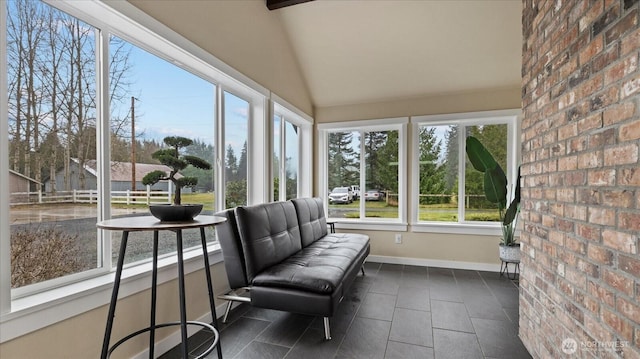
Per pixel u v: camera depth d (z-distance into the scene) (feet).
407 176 12.91
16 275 4.03
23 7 4.13
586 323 4.00
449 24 9.80
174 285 6.21
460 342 6.45
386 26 10.19
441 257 12.39
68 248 4.67
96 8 4.82
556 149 4.83
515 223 11.34
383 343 6.41
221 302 7.79
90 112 5.02
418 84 12.21
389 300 8.78
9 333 3.64
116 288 4.34
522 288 6.32
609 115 3.58
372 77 12.28
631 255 3.22
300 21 10.59
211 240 8.16
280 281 6.46
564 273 4.57
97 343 4.66
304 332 6.90
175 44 6.13
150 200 6.26
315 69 12.41
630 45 3.24
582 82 4.12
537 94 5.57
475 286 9.96
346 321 7.45
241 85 8.60
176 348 6.15
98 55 5.15
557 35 4.82
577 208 4.23
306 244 9.81
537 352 5.56
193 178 5.07
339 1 9.65
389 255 13.06
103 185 5.17
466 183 12.42
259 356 5.93
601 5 3.72
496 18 9.43
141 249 6.04
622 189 3.36
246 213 7.23
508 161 11.93
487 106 11.88
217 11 7.48
